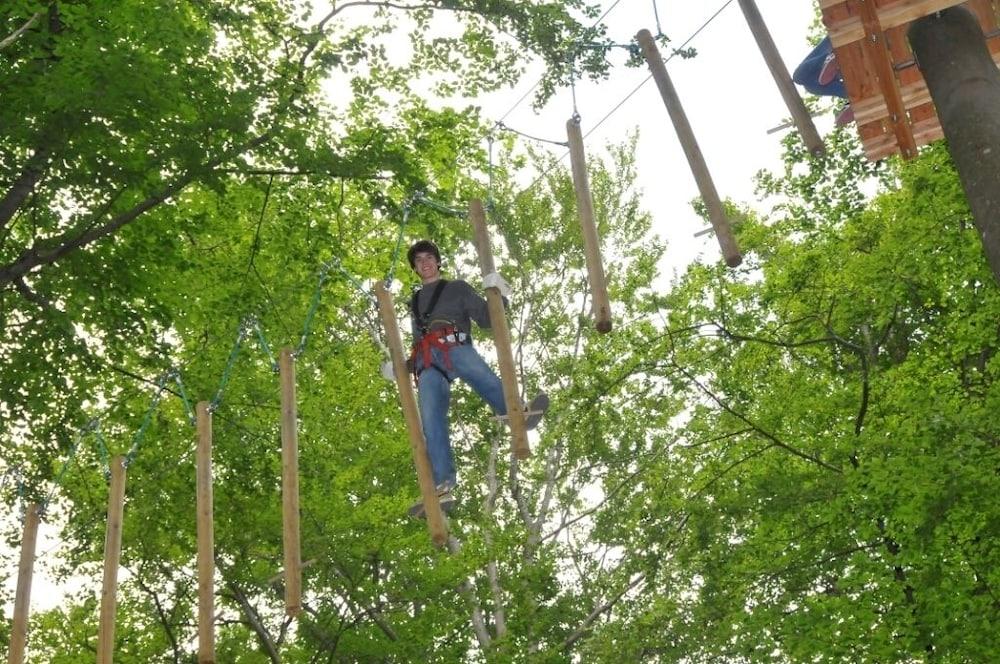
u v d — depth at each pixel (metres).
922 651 16.27
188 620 25.31
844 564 18.56
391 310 9.70
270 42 17.53
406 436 25.20
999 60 8.61
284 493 9.29
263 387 21.16
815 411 19.72
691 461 21.06
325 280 18.72
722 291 20.38
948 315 20.09
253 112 15.38
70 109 13.79
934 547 16.50
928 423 17.02
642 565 21.38
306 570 23.95
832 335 19.39
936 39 7.96
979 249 19.03
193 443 20.86
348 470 23.53
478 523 24.66
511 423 8.91
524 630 22.20
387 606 24.84
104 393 19.61
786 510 18.62
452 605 24.22
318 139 17.38
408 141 18.08
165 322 17.33
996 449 16.72
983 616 15.98
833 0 7.86
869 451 18.14
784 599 18.39
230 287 18.78
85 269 16.58
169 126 14.77
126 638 24.84
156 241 17.27
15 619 10.97
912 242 19.27
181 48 14.54
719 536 19.78
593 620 24.55
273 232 18.91
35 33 14.63
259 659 24.41
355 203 19.44
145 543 22.91
